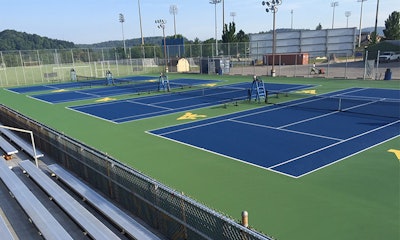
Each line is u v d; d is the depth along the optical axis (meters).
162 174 10.96
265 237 4.85
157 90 32.62
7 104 27.92
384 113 18.36
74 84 42.28
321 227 7.31
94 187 10.15
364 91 26.91
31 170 10.99
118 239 6.67
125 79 45.81
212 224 5.68
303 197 8.80
